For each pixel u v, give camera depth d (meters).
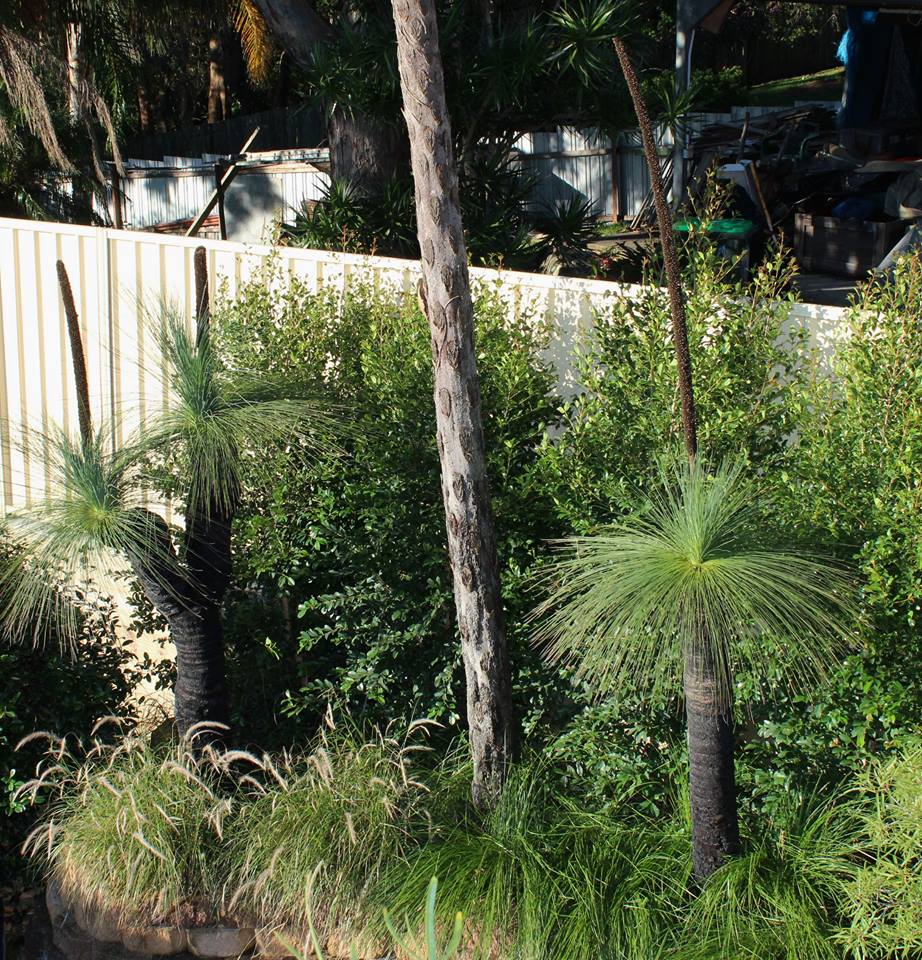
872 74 11.36
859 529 3.97
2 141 14.62
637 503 4.38
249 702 5.66
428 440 5.14
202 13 14.39
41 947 4.78
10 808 5.00
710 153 11.70
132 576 5.83
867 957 3.70
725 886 3.85
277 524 5.38
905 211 9.28
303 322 5.60
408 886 4.14
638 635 3.59
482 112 8.95
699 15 9.79
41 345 7.70
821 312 4.93
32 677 5.41
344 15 9.91
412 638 5.13
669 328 4.75
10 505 6.54
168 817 4.49
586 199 18.52
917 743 3.82
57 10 12.66
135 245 7.19
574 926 3.91
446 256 4.14
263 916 4.39
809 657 3.62
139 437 4.69
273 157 18.19
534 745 5.01
